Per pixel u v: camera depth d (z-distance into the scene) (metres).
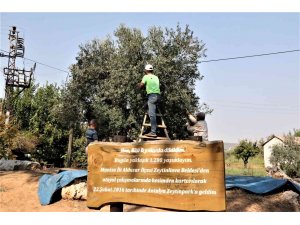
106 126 21.58
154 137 7.59
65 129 37.31
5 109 28.25
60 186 10.07
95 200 5.38
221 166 4.95
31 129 36.84
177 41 21.22
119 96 20.38
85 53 24.16
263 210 9.27
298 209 9.75
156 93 7.91
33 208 9.25
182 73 21.34
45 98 38.06
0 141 18.89
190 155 5.07
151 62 20.20
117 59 21.31
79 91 23.78
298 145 37.97
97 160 5.49
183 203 5.00
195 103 22.02
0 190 10.48
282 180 10.72
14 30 29.80
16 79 29.78
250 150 55.53
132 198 5.23
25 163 15.58
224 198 4.88
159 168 5.18
